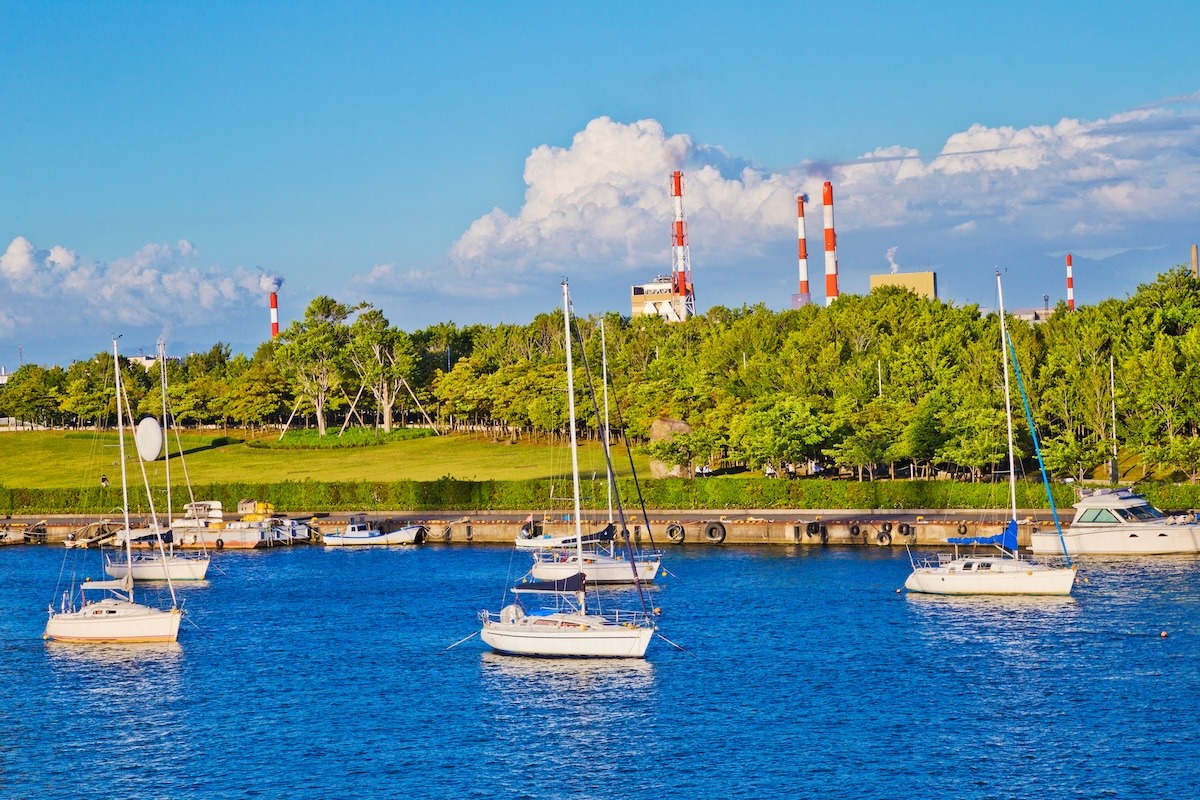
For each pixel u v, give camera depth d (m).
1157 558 115.62
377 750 67.44
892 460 149.50
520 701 75.56
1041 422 148.50
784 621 94.62
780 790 60.69
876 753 65.19
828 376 176.12
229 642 92.69
